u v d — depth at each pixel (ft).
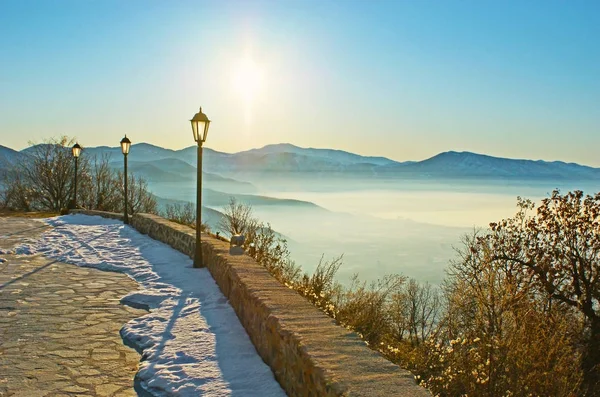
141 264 33.40
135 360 16.75
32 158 113.39
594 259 36.32
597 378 28.53
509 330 19.35
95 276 30.30
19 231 51.67
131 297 24.82
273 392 13.39
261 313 16.07
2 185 112.27
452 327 23.63
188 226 44.37
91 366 16.12
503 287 21.95
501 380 17.02
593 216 36.70
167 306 22.93
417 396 9.00
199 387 14.01
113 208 116.37
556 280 35.60
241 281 19.75
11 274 30.25
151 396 14.01
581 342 31.63
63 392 14.11
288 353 13.00
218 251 27.94
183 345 17.44
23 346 17.74
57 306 23.26
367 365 10.61
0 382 14.58
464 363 17.75
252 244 35.70
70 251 38.63
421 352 22.65
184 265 32.81
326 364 10.65
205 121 31.40
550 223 37.01
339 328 13.37
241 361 15.83
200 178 31.73
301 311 15.17
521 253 35.47
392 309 36.50
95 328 20.11
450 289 31.81
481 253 31.32
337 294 31.12
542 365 18.78
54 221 61.72
